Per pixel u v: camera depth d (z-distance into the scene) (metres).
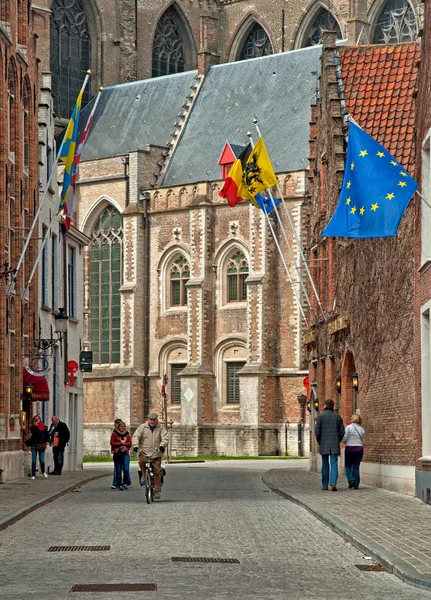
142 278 107.19
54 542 23.72
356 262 46.59
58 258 60.94
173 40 129.12
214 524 27.88
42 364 53.97
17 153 50.38
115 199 108.25
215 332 103.25
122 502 35.84
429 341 35.16
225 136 108.38
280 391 99.00
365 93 51.06
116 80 123.19
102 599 16.41
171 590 17.42
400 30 112.81
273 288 99.69
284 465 75.00
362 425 45.72
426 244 35.19
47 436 50.03
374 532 24.95
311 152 63.44
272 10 125.00
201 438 101.44
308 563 20.94
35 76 54.53
